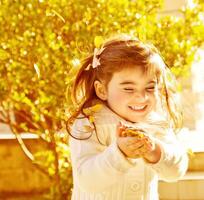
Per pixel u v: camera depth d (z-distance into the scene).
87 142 2.17
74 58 4.64
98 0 4.95
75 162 2.15
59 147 5.36
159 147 2.11
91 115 2.20
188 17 5.10
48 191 6.56
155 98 2.16
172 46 4.95
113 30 4.87
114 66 2.12
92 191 2.10
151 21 5.08
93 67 2.26
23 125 5.58
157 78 2.24
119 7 4.95
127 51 2.13
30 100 5.23
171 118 2.51
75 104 2.50
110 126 2.18
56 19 5.01
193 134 6.99
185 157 2.23
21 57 5.02
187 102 6.48
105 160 2.00
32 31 4.98
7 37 5.00
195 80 7.05
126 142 1.96
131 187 2.25
